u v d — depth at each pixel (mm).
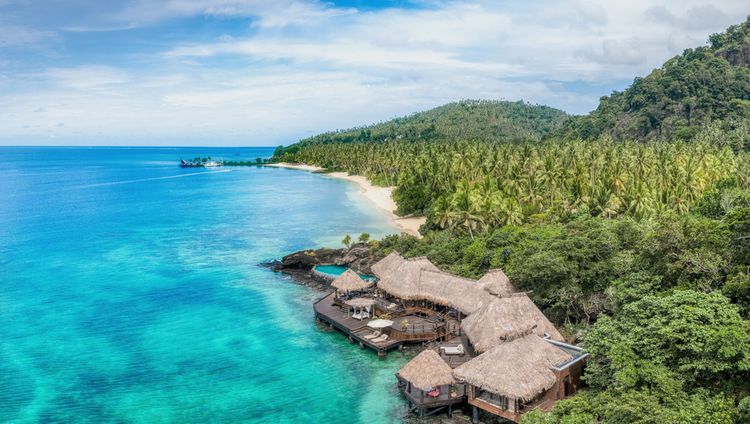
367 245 67188
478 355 33031
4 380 35438
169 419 30734
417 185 103688
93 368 37312
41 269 63812
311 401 32719
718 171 83875
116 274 61625
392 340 39688
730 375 23562
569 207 69375
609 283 36938
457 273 49281
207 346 41062
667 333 24344
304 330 44312
